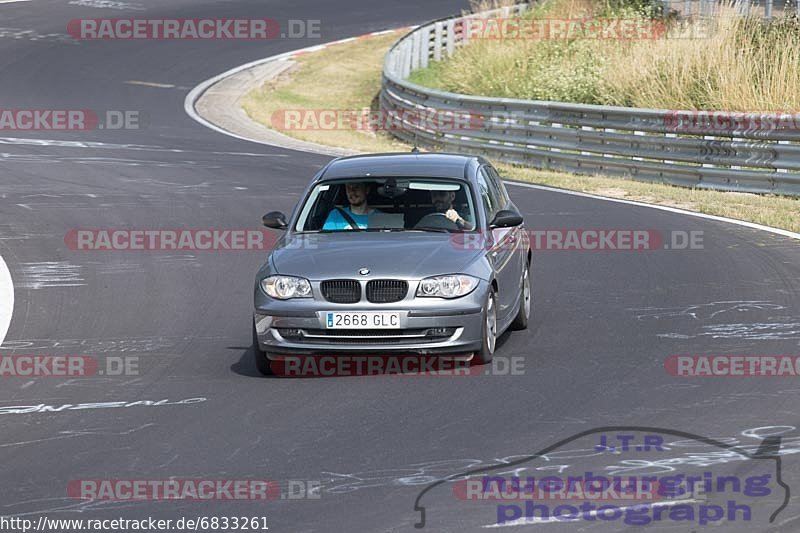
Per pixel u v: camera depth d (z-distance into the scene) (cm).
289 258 3425
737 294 4256
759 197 6688
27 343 3841
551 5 12606
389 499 2281
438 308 3269
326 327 3272
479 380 3206
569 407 2908
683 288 4403
